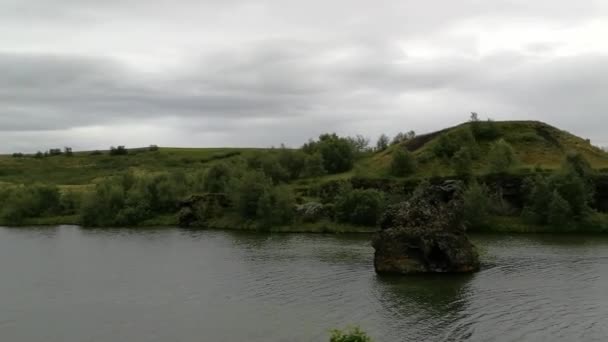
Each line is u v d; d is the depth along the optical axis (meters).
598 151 156.88
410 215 75.56
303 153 176.50
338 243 103.06
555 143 157.75
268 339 48.44
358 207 119.81
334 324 52.09
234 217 134.25
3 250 103.25
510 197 123.31
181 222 140.25
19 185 184.12
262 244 103.69
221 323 53.47
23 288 70.44
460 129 161.88
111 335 51.00
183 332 51.12
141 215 145.12
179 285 70.31
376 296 61.78
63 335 51.50
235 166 162.62
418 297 60.97
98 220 145.62
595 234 108.06
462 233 75.62
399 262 73.88
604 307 55.91
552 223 111.88
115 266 84.62
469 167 136.38
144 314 57.38
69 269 82.81
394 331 49.38
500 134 163.25
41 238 120.69
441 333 48.59
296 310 57.19
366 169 161.00
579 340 46.56
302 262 84.06
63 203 162.00
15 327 54.12
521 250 90.31
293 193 136.88
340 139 186.12
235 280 72.38
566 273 71.81
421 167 147.50
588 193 117.44
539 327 49.91
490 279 69.06
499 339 46.88
